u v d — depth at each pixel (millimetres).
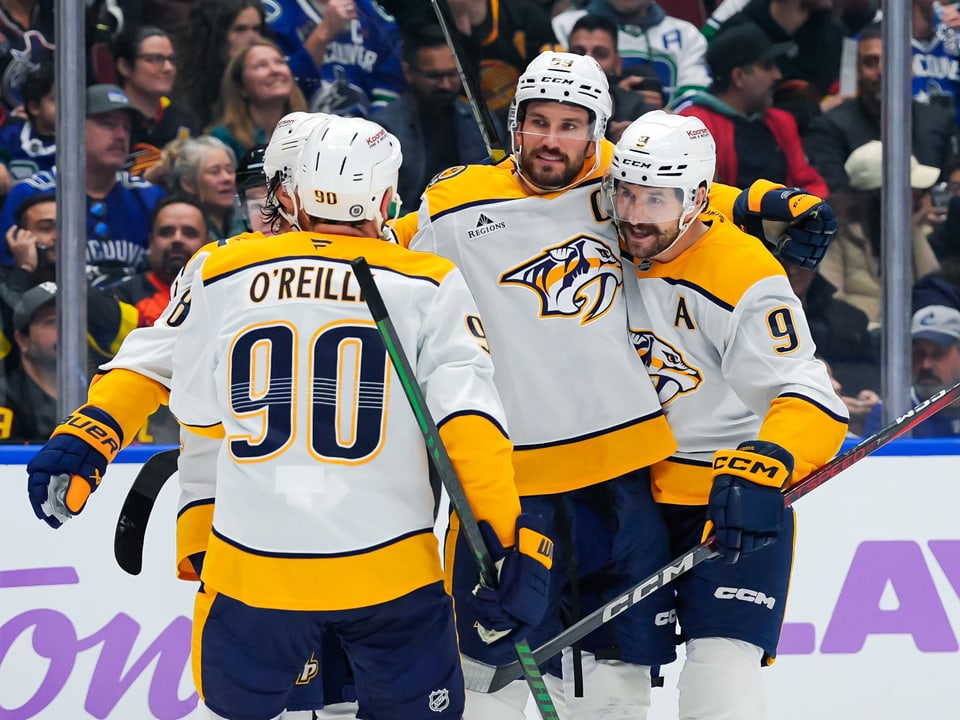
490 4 15141
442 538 12305
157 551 11969
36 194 13945
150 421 13242
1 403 13594
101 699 11773
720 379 9406
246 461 7773
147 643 11914
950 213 15062
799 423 8672
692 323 9227
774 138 15305
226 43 14562
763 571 9328
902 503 12680
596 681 9773
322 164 8047
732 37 15242
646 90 15375
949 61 15172
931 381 14828
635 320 9508
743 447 8641
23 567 11633
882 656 12555
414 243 9680
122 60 14086
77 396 12969
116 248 14078
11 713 11547
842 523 12562
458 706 8141
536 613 7781
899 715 12578
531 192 9492
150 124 14273
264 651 7871
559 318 9328
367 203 8141
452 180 9680
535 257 9359
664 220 8891
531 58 15430
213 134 14594
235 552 7812
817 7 15016
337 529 7676
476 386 7828
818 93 15242
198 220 14469
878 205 15062
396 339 7406
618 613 8727
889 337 14016
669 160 8781
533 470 9391
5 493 11641
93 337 13758
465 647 9469
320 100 15039
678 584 9641
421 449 7945
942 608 12680
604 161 9688
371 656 7977
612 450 9336
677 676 12375
